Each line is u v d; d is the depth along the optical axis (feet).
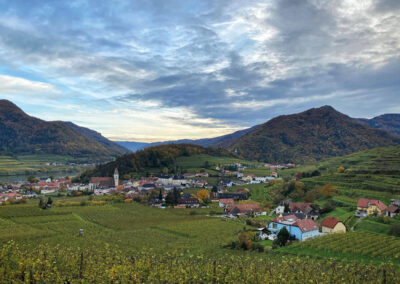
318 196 504.43
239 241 286.05
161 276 154.30
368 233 285.23
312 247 251.39
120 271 152.56
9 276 149.28
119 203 607.37
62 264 177.17
